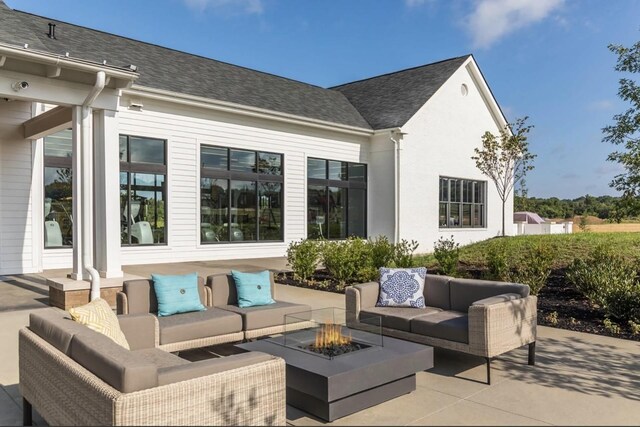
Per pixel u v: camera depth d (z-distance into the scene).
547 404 3.67
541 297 7.92
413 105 16.86
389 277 5.74
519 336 4.53
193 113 12.36
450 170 17.98
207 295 5.61
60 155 10.82
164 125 11.82
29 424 3.38
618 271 7.40
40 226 10.38
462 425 3.29
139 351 3.95
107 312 3.71
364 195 16.84
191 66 14.11
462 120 18.47
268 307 5.55
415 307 5.49
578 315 6.71
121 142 11.13
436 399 3.81
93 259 7.85
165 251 11.92
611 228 24.70
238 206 13.44
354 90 20.14
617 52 8.10
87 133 7.44
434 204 17.33
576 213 34.34
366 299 5.57
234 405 2.62
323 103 16.77
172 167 11.99
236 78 15.03
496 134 20.05
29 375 3.26
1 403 3.76
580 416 3.43
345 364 3.59
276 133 14.19
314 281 9.85
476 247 12.61
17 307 7.12
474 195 19.38
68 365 2.70
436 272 9.88
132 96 11.20
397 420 3.40
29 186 10.26
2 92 6.70
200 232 12.56
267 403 2.78
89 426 2.42
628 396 3.84
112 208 7.75
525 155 18.12
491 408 3.60
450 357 5.02
